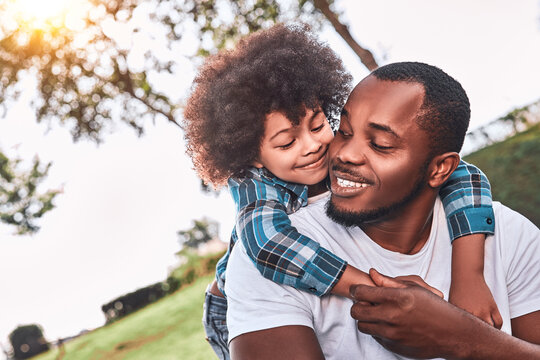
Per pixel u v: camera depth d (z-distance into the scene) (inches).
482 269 74.4
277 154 89.2
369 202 70.3
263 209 81.2
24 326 865.5
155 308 689.0
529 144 594.2
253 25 382.0
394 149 68.7
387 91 69.2
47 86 400.8
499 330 66.7
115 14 369.1
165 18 374.0
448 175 72.0
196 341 500.4
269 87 87.7
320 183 94.4
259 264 72.7
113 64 389.7
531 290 76.5
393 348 65.7
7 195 526.3
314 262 70.9
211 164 97.0
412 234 74.6
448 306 64.2
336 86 94.8
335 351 72.5
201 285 714.8
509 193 550.9
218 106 92.0
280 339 69.0
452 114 69.8
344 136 71.6
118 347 584.7
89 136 417.7
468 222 76.7
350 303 71.9
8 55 389.1
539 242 78.4
